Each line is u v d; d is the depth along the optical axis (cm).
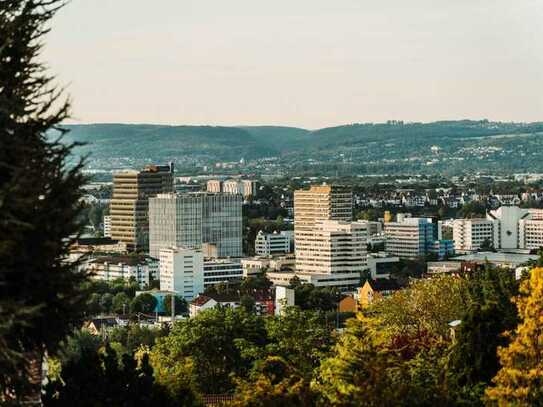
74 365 9244
